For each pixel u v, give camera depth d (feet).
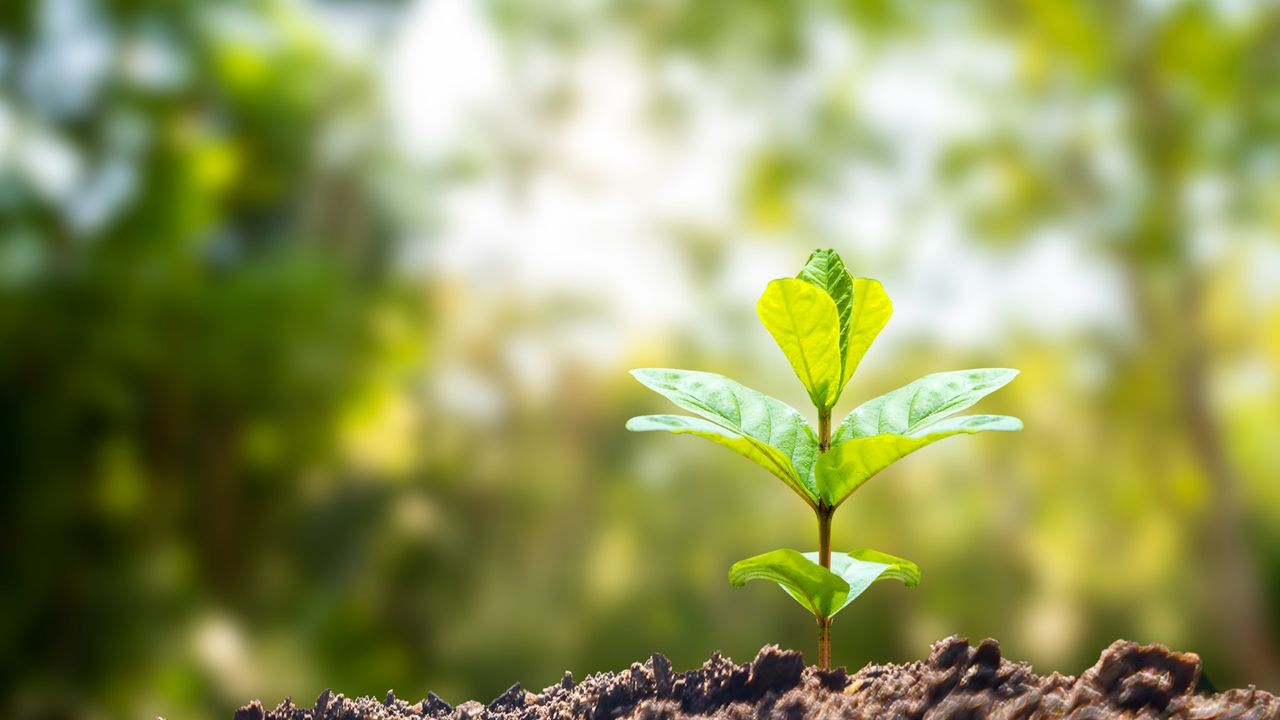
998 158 14.32
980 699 2.78
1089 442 13.83
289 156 11.44
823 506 2.82
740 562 2.80
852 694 2.92
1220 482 13.35
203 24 10.64
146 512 10.07
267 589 10.89
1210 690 2.73
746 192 14.32
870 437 2.58
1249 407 14.17
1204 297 13.69
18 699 9.21
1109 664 2.78
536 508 13.12
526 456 13.12
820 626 2.99
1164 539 13.75
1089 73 13.66
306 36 11.43
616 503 13.61
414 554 12.25
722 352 13.96
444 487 12.66
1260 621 13.17
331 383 10.50
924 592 13.74
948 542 13.88
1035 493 13.87
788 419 2.93
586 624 13.23
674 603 13.70
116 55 10.32
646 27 13.99
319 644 11.14
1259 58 12.80
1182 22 12.73
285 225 11.74
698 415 2.88
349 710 3.43
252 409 10.34
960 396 2.84
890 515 13.80
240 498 10.65
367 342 10.98
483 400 12.94
